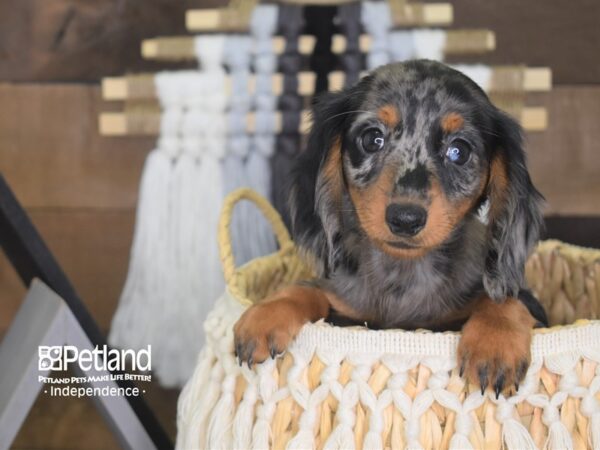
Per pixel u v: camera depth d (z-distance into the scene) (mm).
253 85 716
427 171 494
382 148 514
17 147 833
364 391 455
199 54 711
